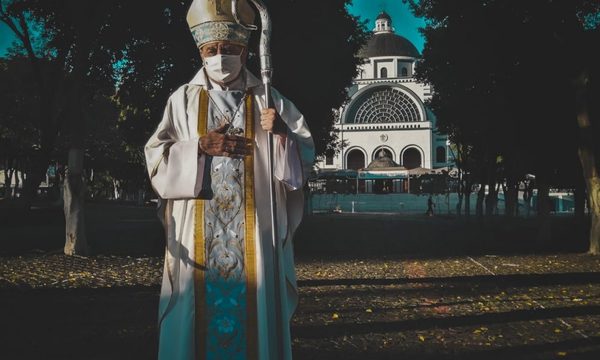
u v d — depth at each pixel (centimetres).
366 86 9262
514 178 3391
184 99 349
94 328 652
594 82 1762
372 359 535
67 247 1402
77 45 1356
